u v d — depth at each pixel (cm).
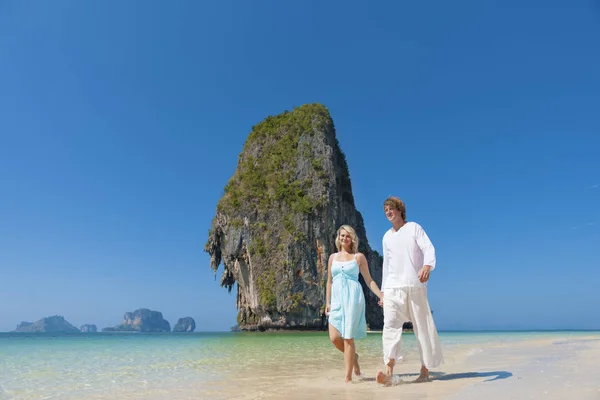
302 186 4553
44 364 813
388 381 444
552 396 322
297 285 4134
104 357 967
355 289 484
